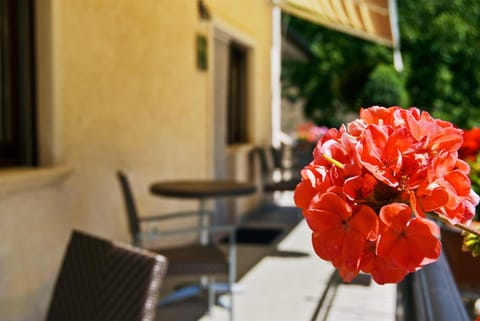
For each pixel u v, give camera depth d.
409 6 13.61
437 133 0.73
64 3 3.90
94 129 4.35
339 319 4.21
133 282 1.98
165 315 4.28
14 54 3.67
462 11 13.75
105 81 4.51
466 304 1.75
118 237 4.76
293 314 4.37
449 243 1.82
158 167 5.49
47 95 3.76
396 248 0.66
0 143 3.55
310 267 5.80
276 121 10.80
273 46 10.12
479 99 13.79
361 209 0.67
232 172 7.73
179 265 3.63
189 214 4.34
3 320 3.28
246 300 4.71
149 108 5.28
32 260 3.57
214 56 7.16
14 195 3.36
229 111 8.22
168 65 5.66
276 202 10.27
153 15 5.31
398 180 0.69
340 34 13.84
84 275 2.19
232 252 3.92
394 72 12.94
